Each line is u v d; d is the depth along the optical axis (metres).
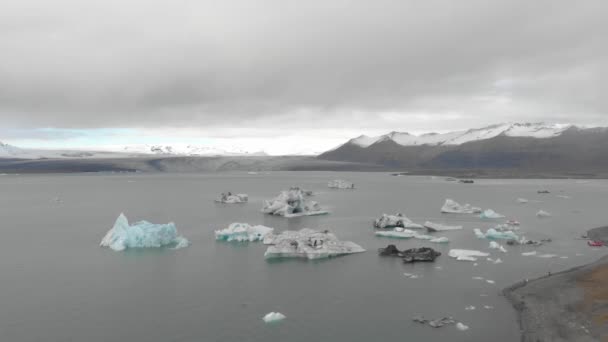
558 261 64.25
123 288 53.47
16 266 63.06
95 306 47.78
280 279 56.53
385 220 93.50
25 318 44.66
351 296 50.19
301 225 98.31
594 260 64.69
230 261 65.12
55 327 42.62
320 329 41.69
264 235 80.56
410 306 46.94
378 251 70.56
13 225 100.06
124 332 41.56
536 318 42.53
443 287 52.75
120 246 72.94
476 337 39.53
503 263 63.19
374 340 39.31
